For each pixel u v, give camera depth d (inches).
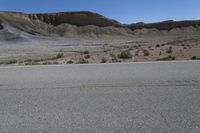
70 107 225.3
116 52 1229.7
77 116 202.5
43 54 1740.9
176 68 426.9
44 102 242.7
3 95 273.1
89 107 223.6
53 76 383.2
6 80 359.9
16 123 191.2
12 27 6914.4
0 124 189.9
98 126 182.1
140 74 376.2
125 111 210.5
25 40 5044.3
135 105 225.1
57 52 1939.0
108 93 268.7
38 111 216.8
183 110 208.7
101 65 504.4
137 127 178.5
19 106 231.9
